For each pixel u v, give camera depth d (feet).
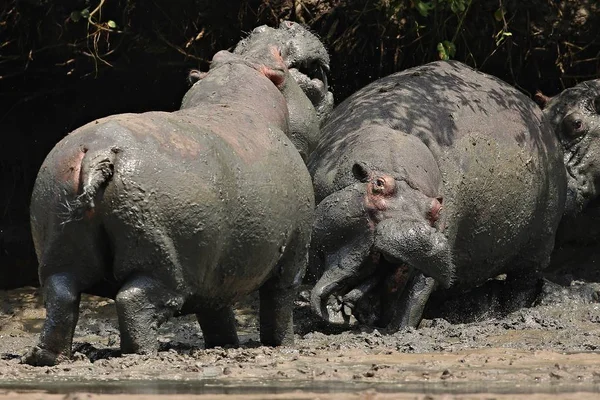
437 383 81.51
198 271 91.71
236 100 106.22
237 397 73.51
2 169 183.93
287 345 109.50
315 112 119.44
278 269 106.73
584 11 176.04
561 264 177.88
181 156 89.71
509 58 175.22
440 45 159.84
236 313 148.36
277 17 171.32
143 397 73.26
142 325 89.20
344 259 125.18
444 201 134.10
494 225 141.69
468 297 152.25
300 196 104.27
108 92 182.19
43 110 183.62
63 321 88.89
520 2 174.19
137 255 88.17
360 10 172.45
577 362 94.53
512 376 85.10
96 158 86.48
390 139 131.23
